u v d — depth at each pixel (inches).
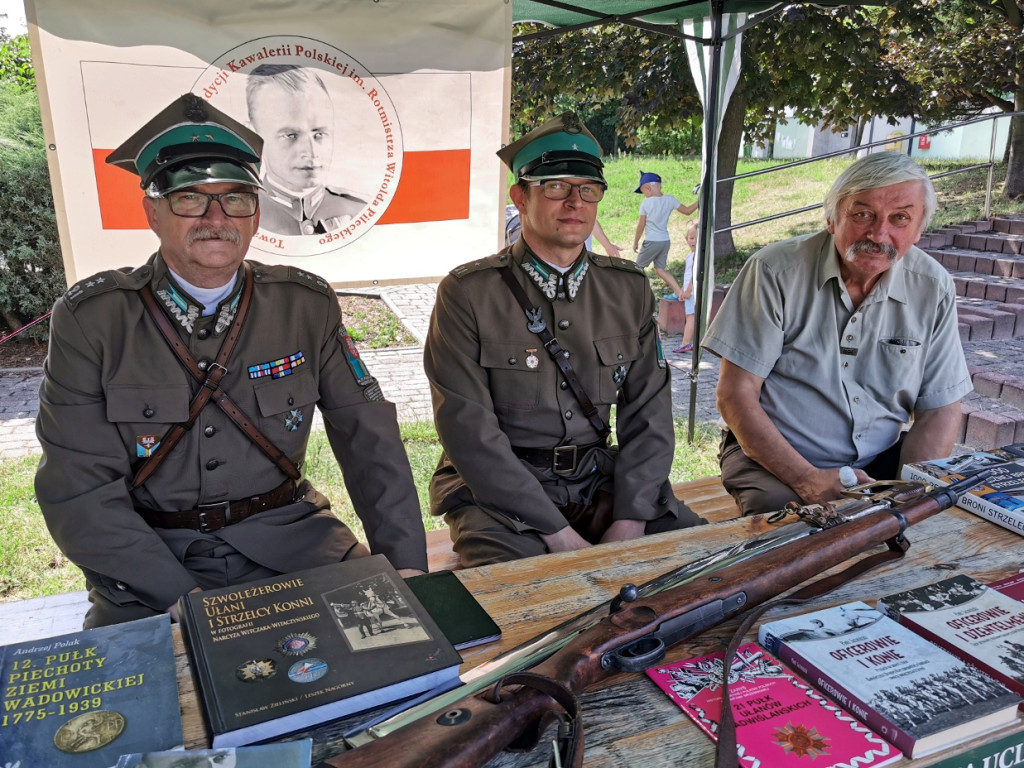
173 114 71.8
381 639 45.1
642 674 45.4
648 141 674.2
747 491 97.8
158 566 69.8
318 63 111.1
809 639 46.6
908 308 95.8
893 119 358.9
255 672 41.9
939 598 51.7
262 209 114.1
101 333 71.7
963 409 183.0
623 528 90.4
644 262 298.8
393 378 230.2
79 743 37.5
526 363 92.6
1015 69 367.6
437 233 123.6
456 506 95.7
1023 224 342.6
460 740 34.0
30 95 253.6
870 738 39.7
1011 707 40.8
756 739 39.5
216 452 75.7
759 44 299.7
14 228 251.0
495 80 119.9
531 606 53.6
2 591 122.6
